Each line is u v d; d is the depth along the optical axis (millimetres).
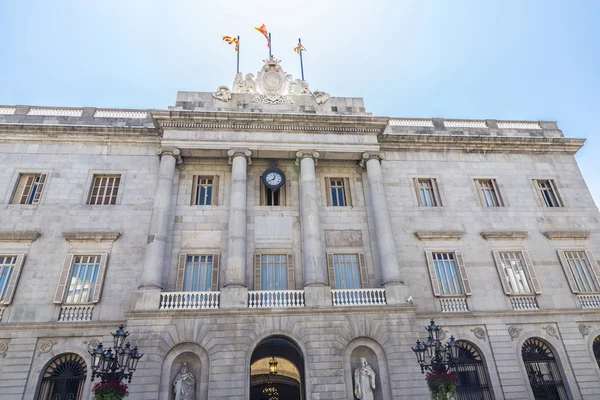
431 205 27438
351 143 26500
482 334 23234
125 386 15758
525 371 22578
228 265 22266
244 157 25375
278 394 30406
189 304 21125
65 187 24891
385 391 20219
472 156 29266
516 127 31297
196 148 25234
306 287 21953
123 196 24969
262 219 25016
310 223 23766
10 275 22297
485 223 26703
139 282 22469
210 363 19656
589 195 28828
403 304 21781
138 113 27969
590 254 26375
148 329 19984
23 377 19766
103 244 23359
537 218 27375
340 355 20406
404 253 25078
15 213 23766
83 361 20719
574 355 23141
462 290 24359
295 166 26938
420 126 29844
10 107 27172
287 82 28531
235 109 26844
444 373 16953
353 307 21375
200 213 24844
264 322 20766
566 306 24578
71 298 22031
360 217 25844
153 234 22547
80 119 27062
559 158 30141
